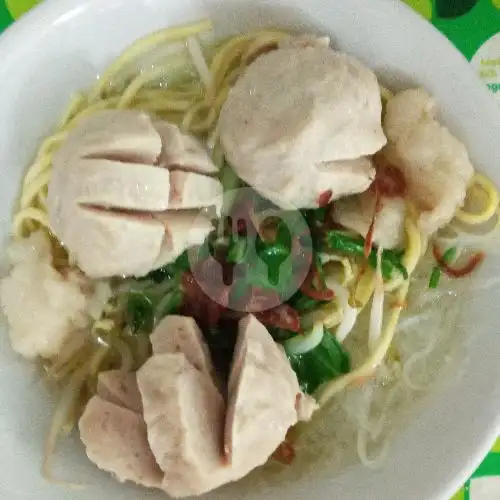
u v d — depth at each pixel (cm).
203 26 26
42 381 24
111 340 25
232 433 21
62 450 23
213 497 23
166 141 23
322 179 23
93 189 21
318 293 24
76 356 25
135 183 21
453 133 24
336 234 25
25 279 23
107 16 24
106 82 26
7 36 23
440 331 25
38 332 23
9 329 23
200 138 26
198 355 22
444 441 22
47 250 24
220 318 24
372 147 23
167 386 21
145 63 26
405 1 27
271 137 23
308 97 23
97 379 24
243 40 26
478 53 27
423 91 24
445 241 25
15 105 24
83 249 22
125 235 22
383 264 25
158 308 24
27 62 23
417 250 25
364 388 25
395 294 25
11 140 24
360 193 25
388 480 22
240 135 23
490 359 23
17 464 22
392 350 25
